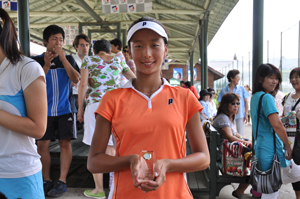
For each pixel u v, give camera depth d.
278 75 2.98
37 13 9.59
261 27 3.51
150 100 1.20
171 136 1.16
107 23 9.29
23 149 1.47
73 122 3.34
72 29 10.71
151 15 12.86
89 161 1.19
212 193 3.28
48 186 3.27
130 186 1.14
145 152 1.05
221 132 3.79
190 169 1.13
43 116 1.47
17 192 1.46
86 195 3.28
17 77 1.45
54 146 4.29
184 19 12.21
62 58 3.12
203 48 10.76
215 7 9.12
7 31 1.42
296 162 2.80
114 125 1.19
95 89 3.16
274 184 2.86
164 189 1.14
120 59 3.30
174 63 34.44
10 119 1.39
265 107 2.87
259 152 2.93
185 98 1.24
